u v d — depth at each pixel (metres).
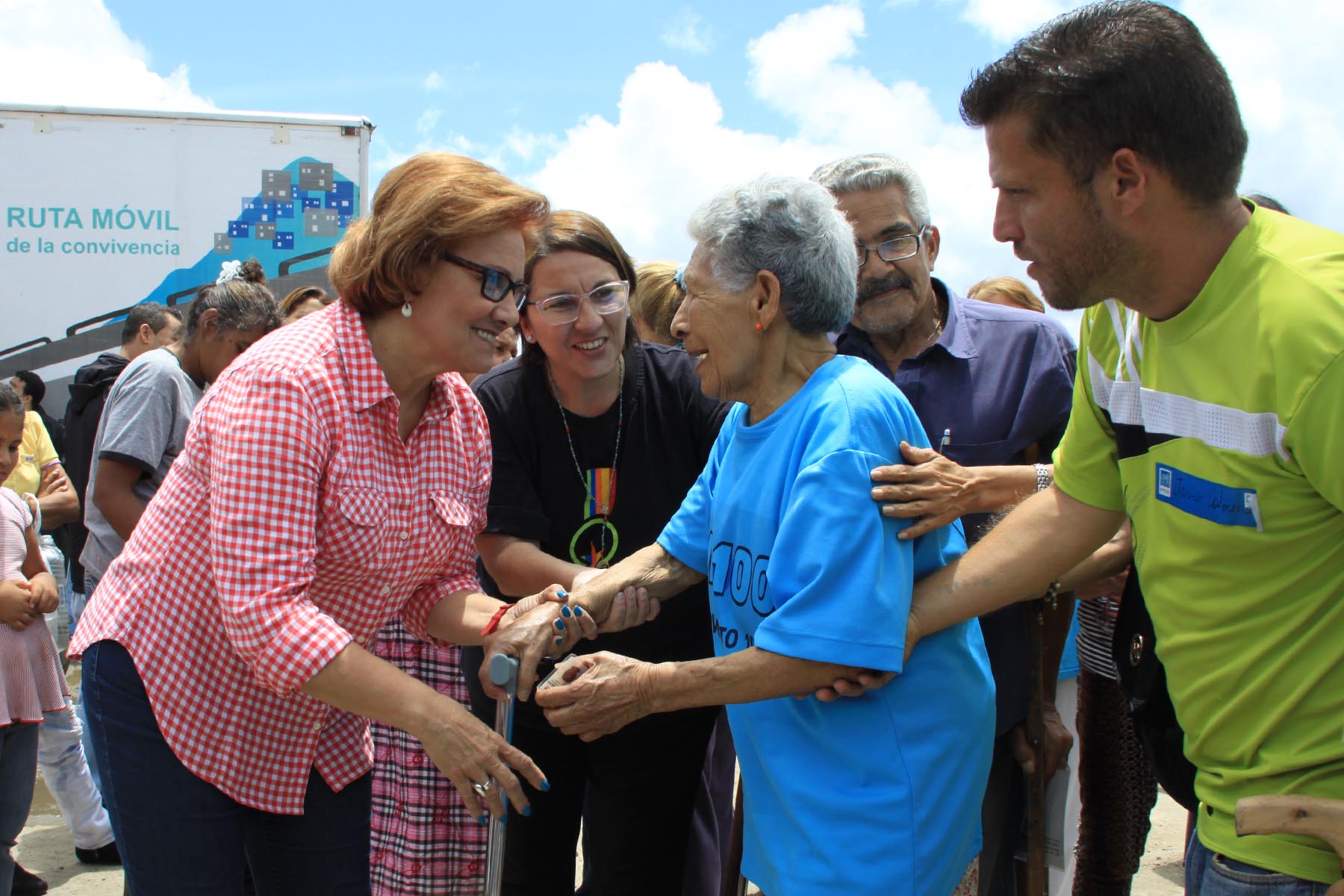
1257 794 1.49
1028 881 2.15
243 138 7.22
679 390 2.53
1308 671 1.42
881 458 1.70
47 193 7.09
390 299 1.74
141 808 1.81
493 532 2.46
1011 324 2.40
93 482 3.69
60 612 6.79
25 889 3.55
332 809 2.01
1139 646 1.79
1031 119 1.44
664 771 2.46
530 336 2.44
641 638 2.45
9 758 3.20
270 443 1.64
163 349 3.85
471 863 2.75
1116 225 1.44
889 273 2.32
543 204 1.78
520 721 2.46
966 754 1.80
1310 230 1.42
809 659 1.60
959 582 1.78
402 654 2.86
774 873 1.79
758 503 1.78
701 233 1.79
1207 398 1.44
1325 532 1.38
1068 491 1.81
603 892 2.53
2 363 7.11
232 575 1.63
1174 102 1.36
